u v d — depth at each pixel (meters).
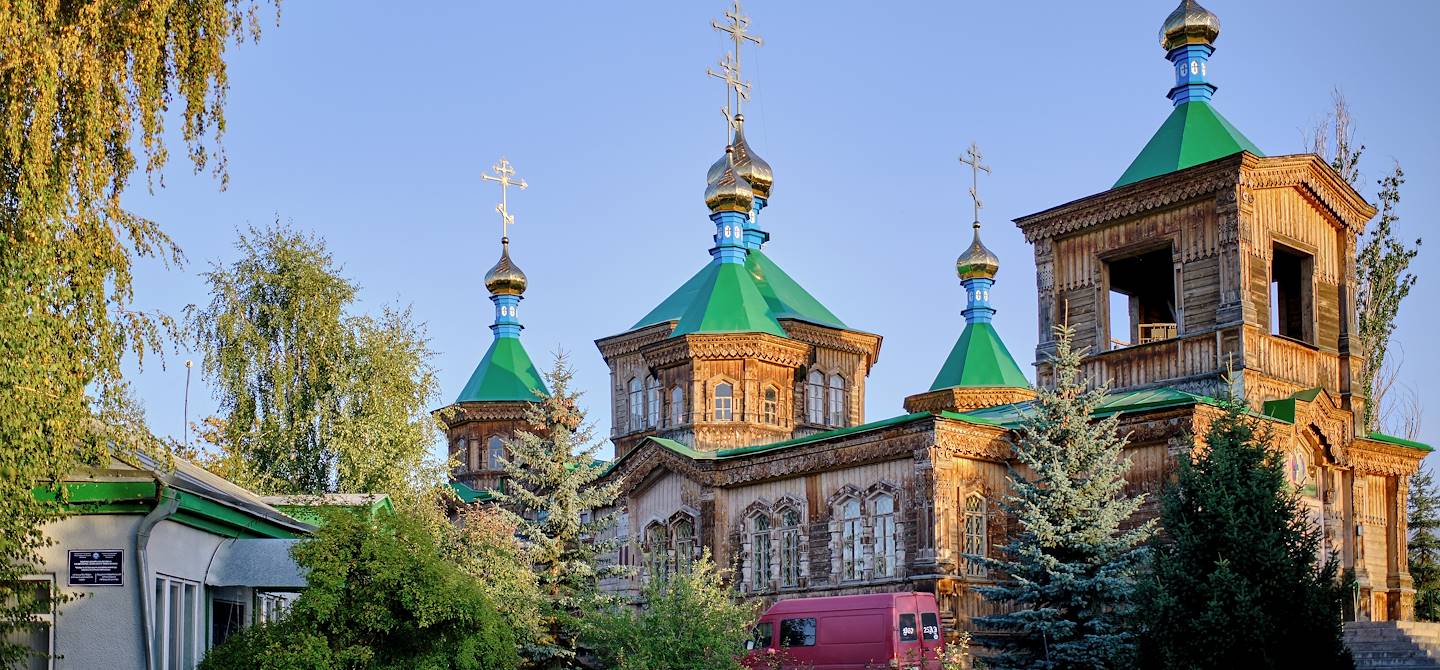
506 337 67.81
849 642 33.34
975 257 56.94
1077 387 34.12
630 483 47.56
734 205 55.88
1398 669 32.38
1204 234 39.78
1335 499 40.47
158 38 19.88
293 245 43.25
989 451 39.09
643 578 45.16
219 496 22.56
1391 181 52.38
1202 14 42.94
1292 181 40.59
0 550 17.09
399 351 42.66
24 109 18.17
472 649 21.22
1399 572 42.75
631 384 59.62
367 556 20.34
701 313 53.94
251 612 25.94
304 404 41.69
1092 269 42.31
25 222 17.62
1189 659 24.00
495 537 36.25
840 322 58.97
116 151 19.73
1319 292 41.94
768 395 53.47
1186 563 24.69
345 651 19.97
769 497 43.22
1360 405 42.28
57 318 18.03
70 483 20.33
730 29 63.09
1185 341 39.69
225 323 41.03
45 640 20.52
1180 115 42.72
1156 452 36.38
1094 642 31.05
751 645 34.72
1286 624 23.69
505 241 68.56
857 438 40.19
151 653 20.59
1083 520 32.38
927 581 37.22
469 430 65.88
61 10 19.42
